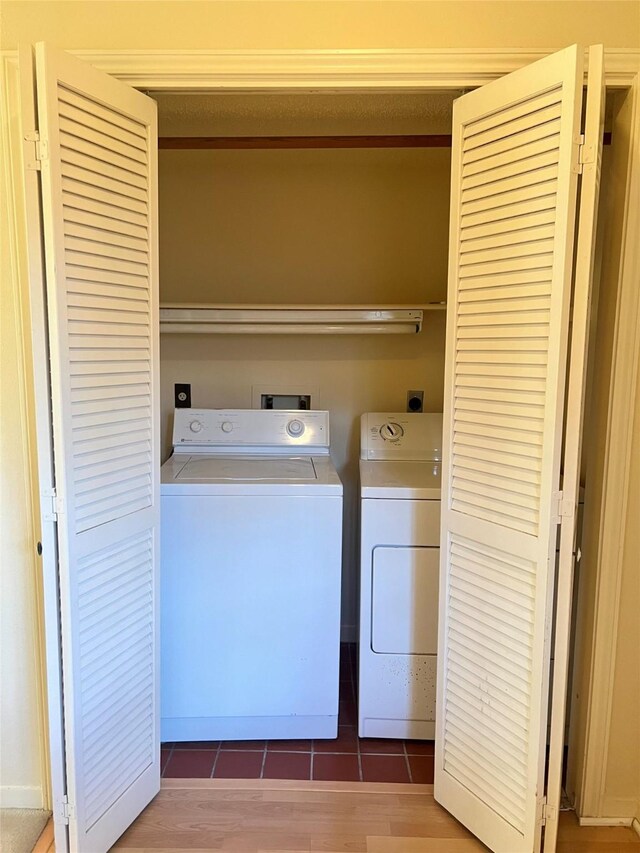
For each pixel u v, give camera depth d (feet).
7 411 5.42
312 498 6.51
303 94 5.45
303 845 5.56
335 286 8.54
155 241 5.46
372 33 5.06
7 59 5.05
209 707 6.80
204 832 5.68
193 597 6.59
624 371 5.19
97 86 4.68
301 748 6.85
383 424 8.29
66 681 4.82
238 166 8.32
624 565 5.44
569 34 5.00
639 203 5.01
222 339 8.64
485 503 5.24
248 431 8.23
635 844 5.58
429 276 8.48
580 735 5.82
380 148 7.94
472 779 5.62
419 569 6.65
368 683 6.84
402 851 5.51
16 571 5.60
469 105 5.04
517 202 4.75
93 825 5.18
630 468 5.31
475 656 5.49
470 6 5.01
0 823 5.71
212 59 5.07
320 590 6.64
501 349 4.99
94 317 4.83
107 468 5.08
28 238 4.40
